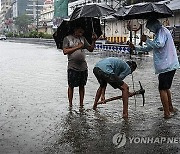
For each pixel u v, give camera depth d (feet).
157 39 21.47
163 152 15.84
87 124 20.74
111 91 32.09
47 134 18.74
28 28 369.91
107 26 167.22
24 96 29.99
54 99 28.60
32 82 38.58
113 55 87.10
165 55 21.56
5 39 279.28
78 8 24.81
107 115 22.95
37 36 239.91
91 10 23.98
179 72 48.96
